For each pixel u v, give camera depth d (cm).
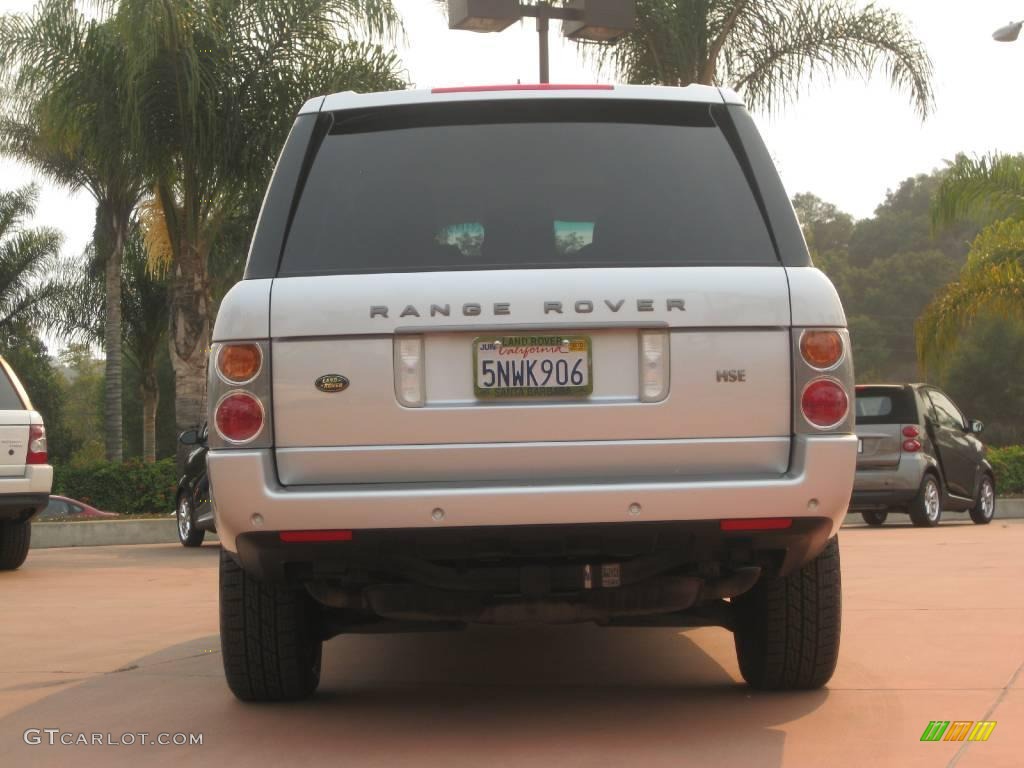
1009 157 2097
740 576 398
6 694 470
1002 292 2105
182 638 606
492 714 419
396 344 362
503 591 385
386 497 353
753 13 1672
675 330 362
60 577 954
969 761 352
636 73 1670
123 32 1551
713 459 361
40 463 967
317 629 440
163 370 4853
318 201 389
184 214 1750
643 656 530
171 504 1994
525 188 391
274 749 375
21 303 3709
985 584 758
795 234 378
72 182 2933
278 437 362
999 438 5759
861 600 691
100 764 362
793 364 363
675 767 348
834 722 398
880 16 1667
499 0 1268
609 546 366
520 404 360
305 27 1673
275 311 365
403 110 405
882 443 1347
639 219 383
